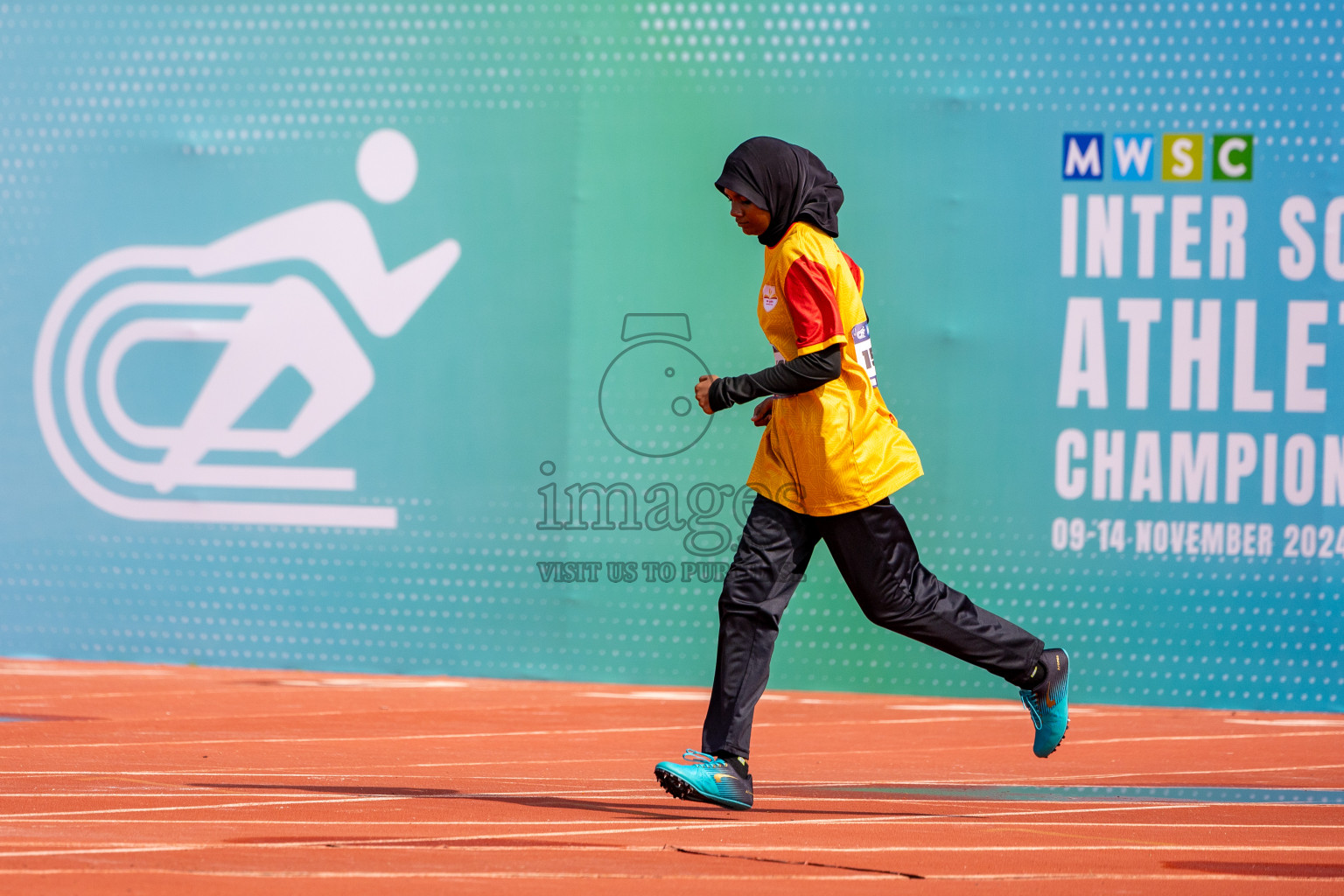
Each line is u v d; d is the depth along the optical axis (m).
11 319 22.64
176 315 22.38
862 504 11.36
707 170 21.34
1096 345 20.59
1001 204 20.73
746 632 11.51
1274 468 20.33
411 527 21.95
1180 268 20.42
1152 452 20.52
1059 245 20.64
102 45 22.39
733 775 11.19
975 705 20.53
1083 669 20.62
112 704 18.75
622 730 17.70
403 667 21.98
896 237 20.92
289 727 17.28
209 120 22.23
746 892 8.32
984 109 20.75
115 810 10.91
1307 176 20.22
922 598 11.62
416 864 8.95
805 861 9.38
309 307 22.11
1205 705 20.42
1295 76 20.20
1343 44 20.11
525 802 11.84
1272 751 16.83
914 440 20.92
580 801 12.09
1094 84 20.55
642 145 21.42
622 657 21.61
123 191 22.42
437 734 17.05
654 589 21.56
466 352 21.81
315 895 8.02
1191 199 20.41
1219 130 20.33
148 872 8.48
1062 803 12.59
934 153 20.84
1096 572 20.61
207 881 8.30
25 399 22.64
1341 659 20.22
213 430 22.31
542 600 21.75
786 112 21.12
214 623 22.33
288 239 22.14
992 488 20.78
